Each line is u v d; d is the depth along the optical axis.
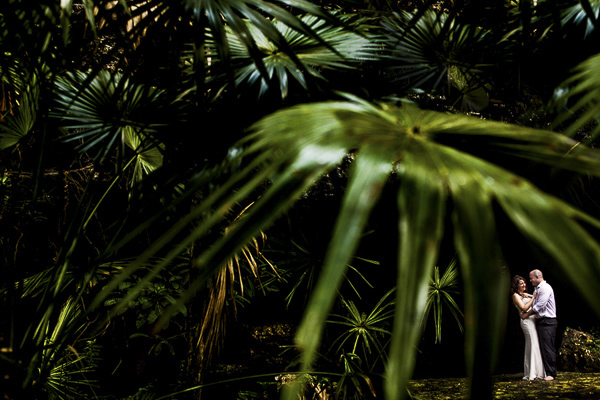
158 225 3.99
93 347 5.64
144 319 5.32
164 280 5.50
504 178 1.02
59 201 4.61
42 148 3.44
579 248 0.88
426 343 11.98
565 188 1.78
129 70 2.83
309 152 1.11
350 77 3.29
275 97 2.99
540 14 3.14
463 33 3.36
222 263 1.08
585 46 3.29
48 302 3.17
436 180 1.02
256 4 2.28
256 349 10.53
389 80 3.43
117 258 4.07
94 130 3.30
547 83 3.49
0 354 2.72
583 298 0.82
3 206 4.54
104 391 6.73
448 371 12.30
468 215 0.95
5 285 3.75
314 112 1.34
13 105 4.23
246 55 3.02
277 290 6.88
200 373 3.92
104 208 5.08
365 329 4.76
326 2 3.43
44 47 2.75
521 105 3.94
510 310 14.97
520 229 0.92
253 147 1.25
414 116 1.41
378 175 1.01
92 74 2.62
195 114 2.70
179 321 6.28
